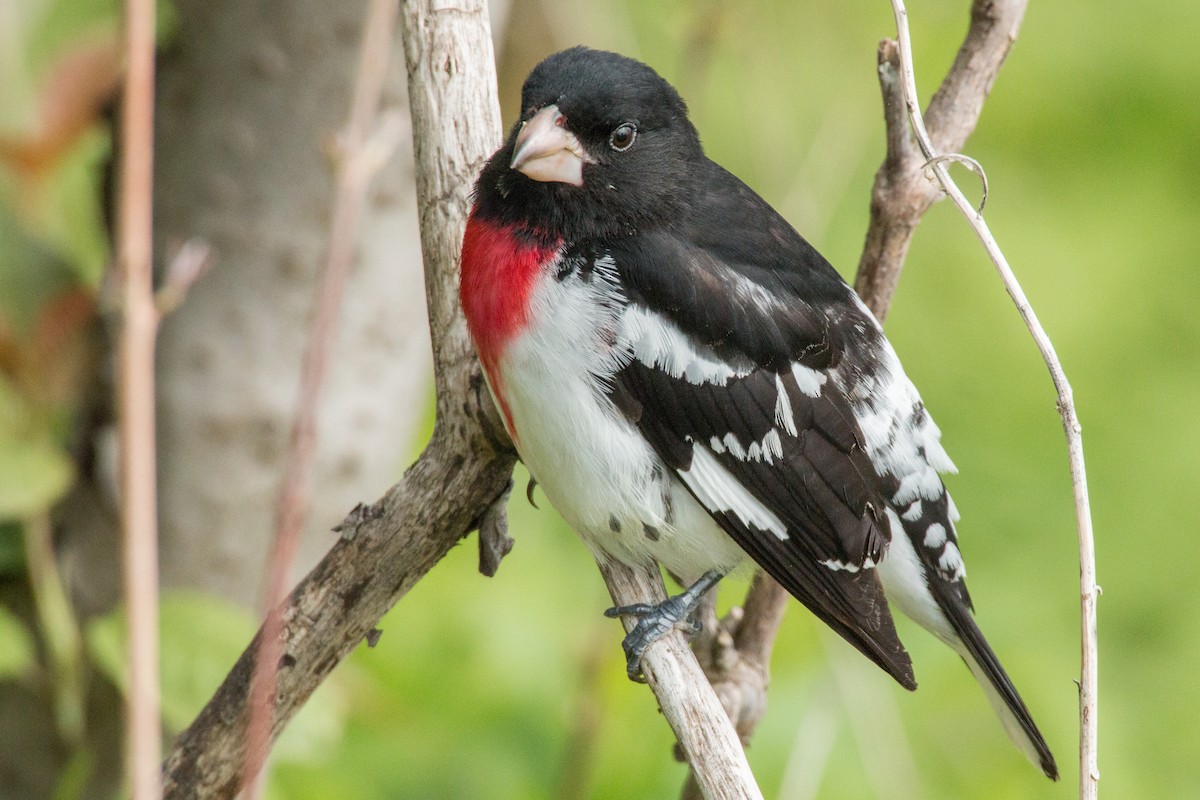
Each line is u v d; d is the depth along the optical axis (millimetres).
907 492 6703
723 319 6277
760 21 9836
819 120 10352
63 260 7070
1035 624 9414
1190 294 11164
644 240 6328
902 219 6363
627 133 6328
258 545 7879
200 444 7758
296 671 5727
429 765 7426
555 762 7461
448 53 6098
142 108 4430
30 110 6922
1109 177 11695
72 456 7734
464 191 6109
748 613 6676
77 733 7668
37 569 7199
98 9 7234
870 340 6598
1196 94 11945
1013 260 11055
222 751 5762
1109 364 10953
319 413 7785
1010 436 10586
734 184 6785
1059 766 8461
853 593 6281
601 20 9289
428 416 9430
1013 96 11922
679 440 6281
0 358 6746
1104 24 12133
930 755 7887
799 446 6359
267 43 7371
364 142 4766
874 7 10828
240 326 7656
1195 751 9102
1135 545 10273
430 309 6105
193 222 7605
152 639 4359
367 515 5742
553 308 6125
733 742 5426
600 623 7539
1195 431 10648
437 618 7719
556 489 6336
